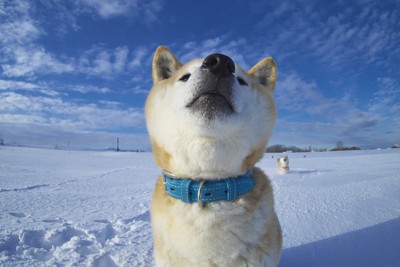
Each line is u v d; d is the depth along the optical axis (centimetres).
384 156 337
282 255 50
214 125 30
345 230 58
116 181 156
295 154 515
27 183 139
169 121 34
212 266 32
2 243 54
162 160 36
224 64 30
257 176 37
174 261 33
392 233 55
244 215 32
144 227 67
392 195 88
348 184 115
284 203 85
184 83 34
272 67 46
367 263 44
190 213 32
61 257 50
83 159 369
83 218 73
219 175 33
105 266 49
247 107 34
